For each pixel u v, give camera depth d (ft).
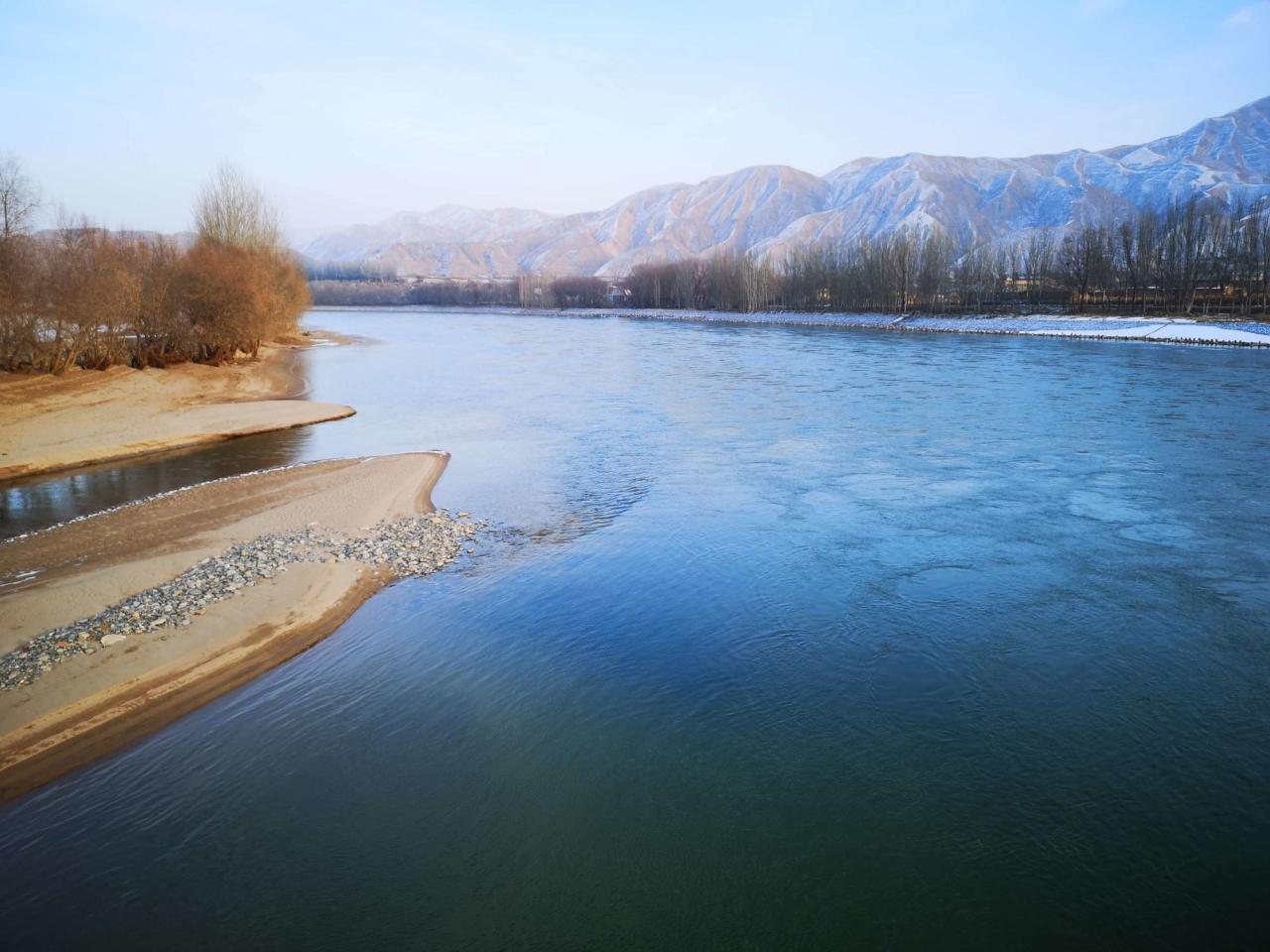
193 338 182.60
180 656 46.11
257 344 216.13
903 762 36.83
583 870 30.32
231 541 67.21
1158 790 34.47
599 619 52.49
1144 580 56.95
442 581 59.21
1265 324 242.99
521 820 33.12
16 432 114.01
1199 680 43.34
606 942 26.86
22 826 32.60
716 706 41.88
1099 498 77.51
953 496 79.25
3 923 27.76
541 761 37.29
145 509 78.59
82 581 57.00
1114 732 38.83
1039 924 27.48
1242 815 32.81
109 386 145.38
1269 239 294.05
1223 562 60.08
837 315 397.60
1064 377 167.63
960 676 44.34
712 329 390.83
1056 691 42.60
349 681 44.50
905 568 60.18
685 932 27.30
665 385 173.68
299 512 76.38
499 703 42.37
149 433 118.52
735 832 32.37
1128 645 47.50
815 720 40.40
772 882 29.68
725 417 128.88
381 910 28.30
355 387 180.55
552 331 410.52
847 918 27.86
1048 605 53.16
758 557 63.10
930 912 28.09
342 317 620.49
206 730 39.50
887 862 30.58
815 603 54.34
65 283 145.28
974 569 59.67
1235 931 27.07
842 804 33.99
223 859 30.89
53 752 37.32
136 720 40.04
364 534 69.36
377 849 31.42
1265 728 38.88
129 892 29.17
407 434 121.08
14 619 50.52
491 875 30.12
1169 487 81.00
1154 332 254.88
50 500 84.89
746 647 48.34
